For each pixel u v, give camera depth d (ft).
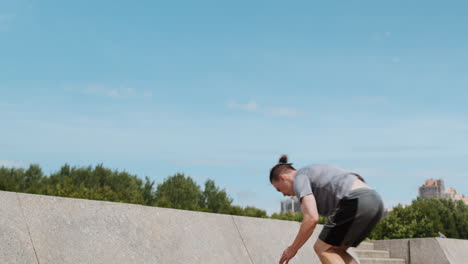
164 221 15.08
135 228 13.92
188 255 14.62
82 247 12.11
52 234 11.78
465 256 31.17
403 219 59.77
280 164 11.39
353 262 11.05
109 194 60.29
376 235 59.00
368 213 10.20
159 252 13.84
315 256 20.42
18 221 11.35
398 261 29.66
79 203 13.16
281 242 19.42
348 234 10.46
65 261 11.46
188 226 15.76
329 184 10.44
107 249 12.60
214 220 17.17
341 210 10.37
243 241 17.48
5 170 71.82
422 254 29.96
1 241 10.62
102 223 13.19
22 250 10.84
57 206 12.55
